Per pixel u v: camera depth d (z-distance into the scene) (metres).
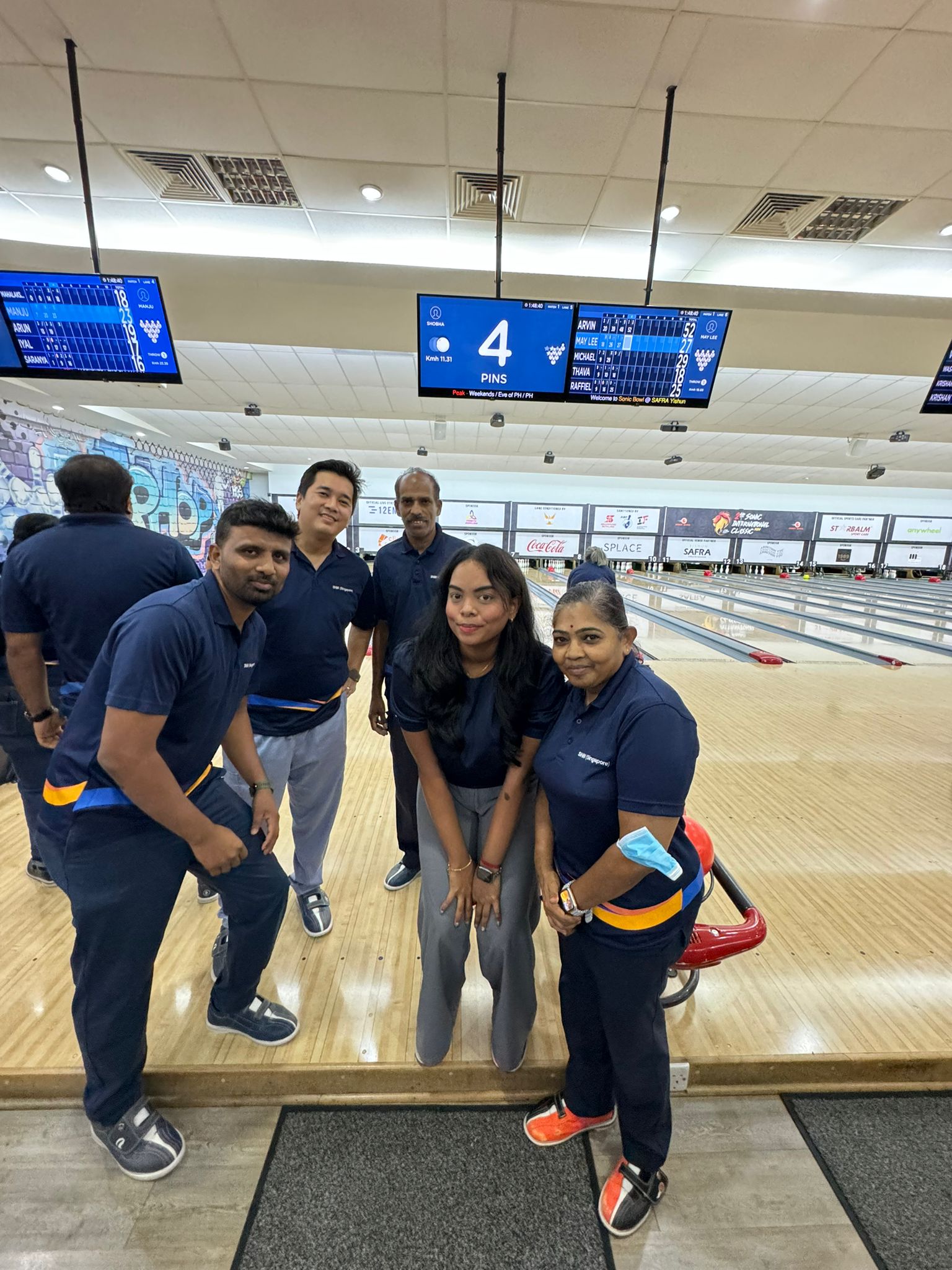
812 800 2.22
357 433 8.39
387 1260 0.83
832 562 13.67
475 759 0.94
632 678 0.79
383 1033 1.15
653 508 13.17
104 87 2.29
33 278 2.53
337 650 1.35
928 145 2.53
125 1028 0.91
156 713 0.79
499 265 2.65
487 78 2.23
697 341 2.82
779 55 2.09
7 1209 0.89
